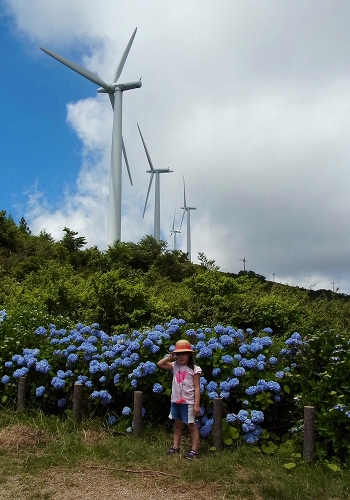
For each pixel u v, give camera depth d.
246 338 7.73
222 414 5.85
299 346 6.27
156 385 6.22
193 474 5.05
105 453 5.59
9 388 7.42
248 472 5.11
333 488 4.71
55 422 6.55
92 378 6.86
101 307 11.09
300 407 5.82
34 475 5.06
